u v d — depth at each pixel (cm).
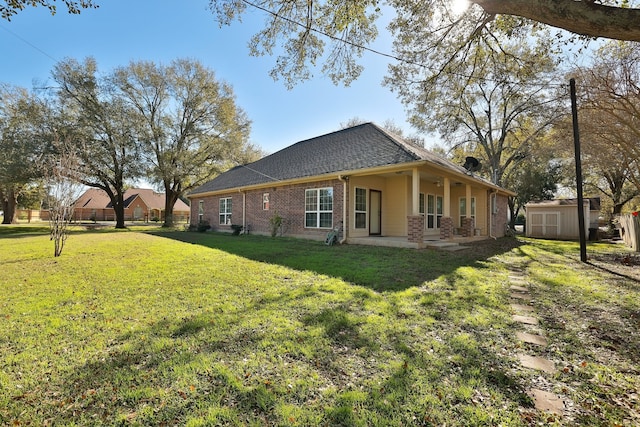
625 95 948
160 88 2498
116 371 264
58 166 899
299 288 520
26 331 346
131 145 2295
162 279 584
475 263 781
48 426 200
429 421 208
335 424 204
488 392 243
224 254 884
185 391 237
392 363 281
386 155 1098
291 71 811
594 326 381
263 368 270
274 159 1838
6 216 3011
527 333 359
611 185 2289
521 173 2881
